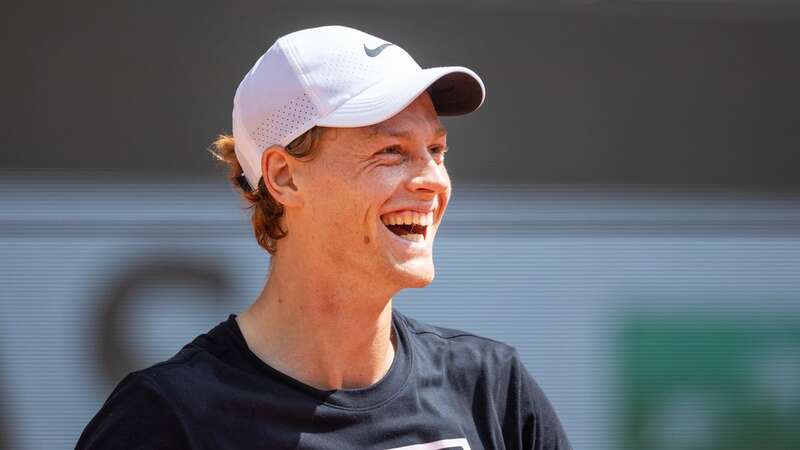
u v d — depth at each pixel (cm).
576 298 2067
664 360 2070
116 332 1966
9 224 1962
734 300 2095
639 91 2102
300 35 641
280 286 644
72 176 1980
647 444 2067
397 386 633
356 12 2034
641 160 2094
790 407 2062
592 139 2086
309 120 615
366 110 604
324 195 617
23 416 1944
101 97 1989
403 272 614
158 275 1980
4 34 1975
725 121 2114
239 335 635
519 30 2078
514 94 2072
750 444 2081
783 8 2119
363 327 635
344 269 622
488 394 668
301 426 605
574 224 2073
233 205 1998
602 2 2088
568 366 2055
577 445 2050
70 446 1952
